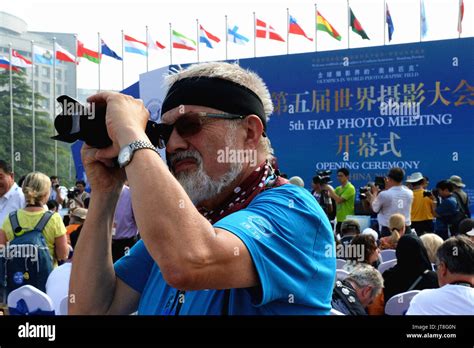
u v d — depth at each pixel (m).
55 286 3.96
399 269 3.86
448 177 14.13
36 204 4.82
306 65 15.91
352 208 10.98
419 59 14.42
